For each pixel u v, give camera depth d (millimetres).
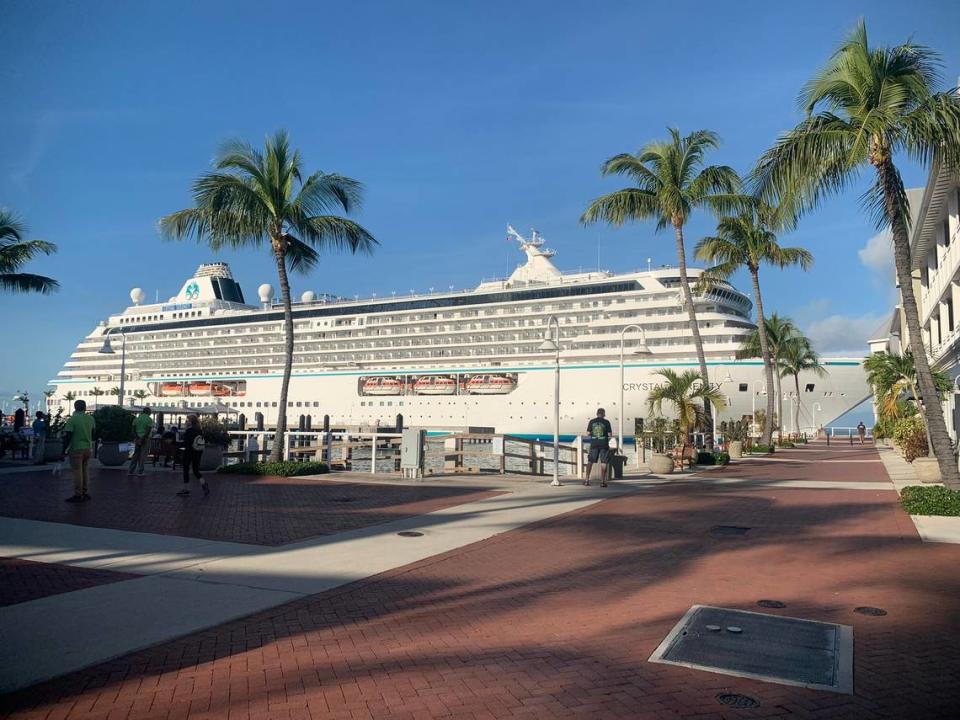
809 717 3973
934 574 7602
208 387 68438
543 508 13031
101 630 5461
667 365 49188
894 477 20156
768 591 6887
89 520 10969
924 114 12477
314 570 7688
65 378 79875
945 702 4195
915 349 13320
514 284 58938
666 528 10852
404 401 57938
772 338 47812
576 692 4301
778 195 14289
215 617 5840
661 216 27156
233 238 21125
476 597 6652
